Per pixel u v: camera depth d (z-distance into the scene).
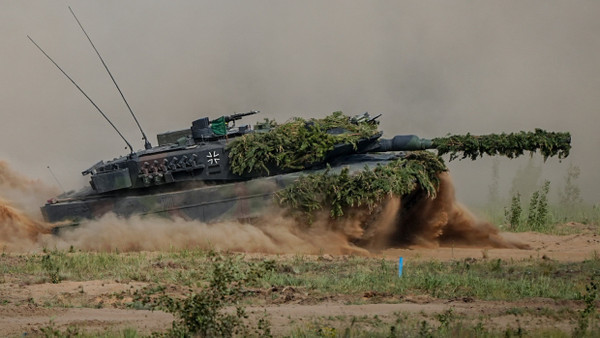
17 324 65.88
